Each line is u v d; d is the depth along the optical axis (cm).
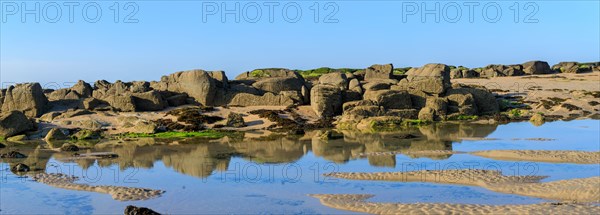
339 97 5103
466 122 4850
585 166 2520
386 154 2975
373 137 3809
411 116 4978
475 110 5309
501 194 2014
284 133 4209
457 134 3922
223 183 2288
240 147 3394
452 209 1778
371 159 2819
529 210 1712
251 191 2141
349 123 4600
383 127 4528
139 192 2131
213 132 4250
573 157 2723
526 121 4922
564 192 1973
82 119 4550
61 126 4381
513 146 3225
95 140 3906
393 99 5084
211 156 3019
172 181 2336
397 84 5612
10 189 2214
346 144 3450
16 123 4109
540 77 8625
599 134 3847
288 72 6197
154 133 4194
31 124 4222
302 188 2183
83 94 5403
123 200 2020
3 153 3191
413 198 1988
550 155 2784
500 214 1694
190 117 4625
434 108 5100
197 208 1902
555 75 8988
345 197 2014
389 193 2069
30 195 2112
